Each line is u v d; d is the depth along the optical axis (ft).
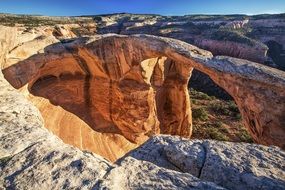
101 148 60.59
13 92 31.32
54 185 14.90
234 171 18.13
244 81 45.14
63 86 67.51
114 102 70.59
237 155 20.12
